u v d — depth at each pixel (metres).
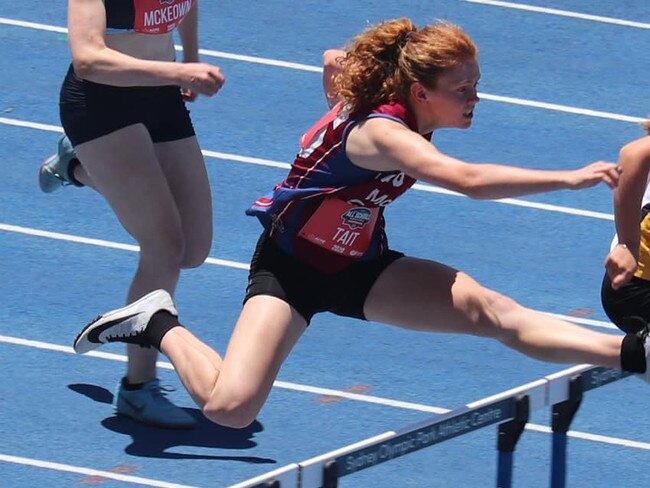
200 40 31.56
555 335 16.09
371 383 21.28
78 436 19.56
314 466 13.27
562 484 15.53
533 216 26.34
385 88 15.67
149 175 18.77
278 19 32.41
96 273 23.89
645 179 16.34
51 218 25.44
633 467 19.70
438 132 28.84
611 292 18.19
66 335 22.08
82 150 18.91
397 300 16.48
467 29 32.44
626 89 30.69
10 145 27.59
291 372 21.41
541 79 30.86
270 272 16.67
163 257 18.92
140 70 17.75
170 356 16.97
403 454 13.95
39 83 29.70
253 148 27.92
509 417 14.81
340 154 15.82
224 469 18.97
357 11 32.88
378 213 16.48
